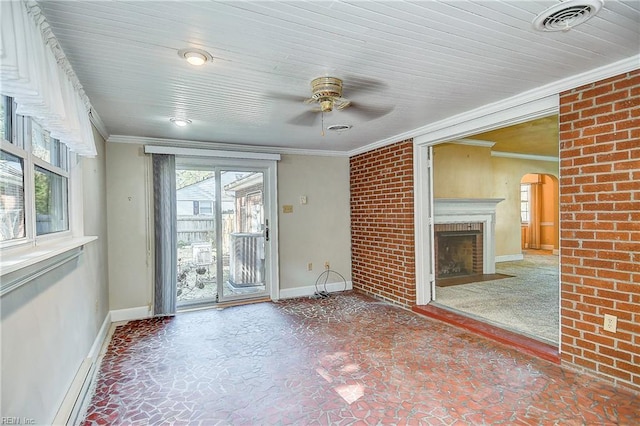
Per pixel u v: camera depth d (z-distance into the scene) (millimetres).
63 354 2043
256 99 2832
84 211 2684
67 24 1663
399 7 1595
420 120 3623
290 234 5035
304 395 2289
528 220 9742
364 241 5117
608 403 2115
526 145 6250
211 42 1895
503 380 2432
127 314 4012
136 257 4078
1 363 1283
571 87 2529
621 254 2258
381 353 2936
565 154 2572
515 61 2227
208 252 4609
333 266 5355
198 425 1987
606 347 2346
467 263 6277
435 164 5719
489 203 6191
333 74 2385
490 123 3197
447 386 2369
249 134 4051
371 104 3070
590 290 2428
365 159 5039
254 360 2836
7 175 1532
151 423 2012
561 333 2627
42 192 2021
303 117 3367
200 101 2859
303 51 2031
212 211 4621
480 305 4145
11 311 1370
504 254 7473
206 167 4578
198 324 3785
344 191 5449
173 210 4191
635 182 2189
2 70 1163
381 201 4711
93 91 2582
